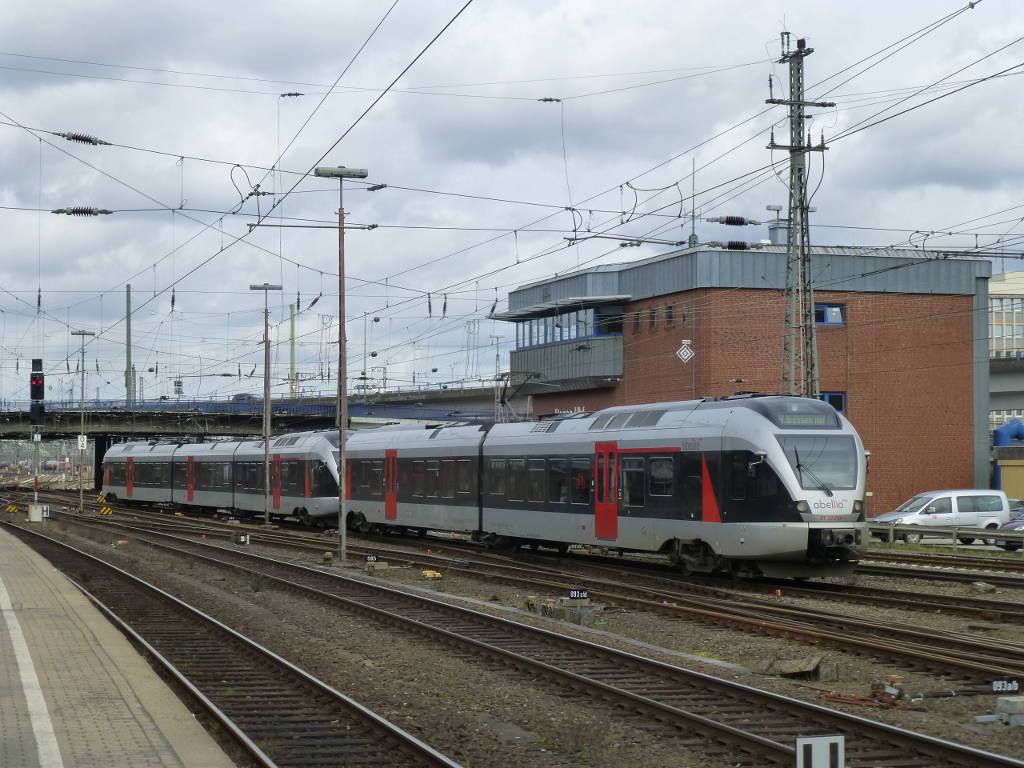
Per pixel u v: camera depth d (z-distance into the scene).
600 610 19.91
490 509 33.47
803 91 34.28
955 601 20.88
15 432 79.94
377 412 75.94
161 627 19.27
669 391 54.31
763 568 24.12
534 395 64.50
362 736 11.22
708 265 52.47
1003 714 11.62
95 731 10.33
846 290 55.03
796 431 23.91
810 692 13.06
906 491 55.34
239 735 10.59
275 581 25.75
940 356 56.28
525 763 10.29
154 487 66.25
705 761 10.25
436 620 19.58
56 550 37.12
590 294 58.53
